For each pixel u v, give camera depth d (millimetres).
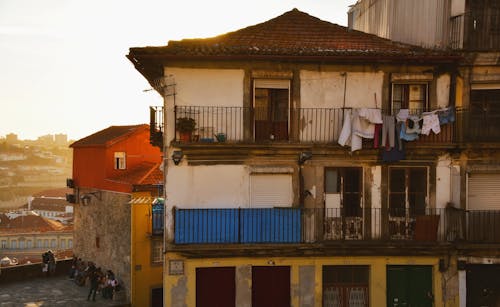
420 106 18484
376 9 24594
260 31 19250
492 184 18688
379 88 18188
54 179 171125
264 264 18016
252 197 17984
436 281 18391
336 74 18047
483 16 18094
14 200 144375
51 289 27797
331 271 18500
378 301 18281
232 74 17672
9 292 27000
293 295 18109
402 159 18031
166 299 17688
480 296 18734
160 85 17844
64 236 84562
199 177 17766
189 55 16766
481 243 18109
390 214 18406
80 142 32375
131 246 25453
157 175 26734
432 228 18000
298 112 17844
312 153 17906
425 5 19516
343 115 17812
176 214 17375
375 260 18328
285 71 17812
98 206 29438
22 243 82938
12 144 189875
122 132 30469
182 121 17234
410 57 17406
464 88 18312
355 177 18422
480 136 18266
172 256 17734
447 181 18422
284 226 17625
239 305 17922
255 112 17969
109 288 25906
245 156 17844
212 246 17391
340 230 18188
